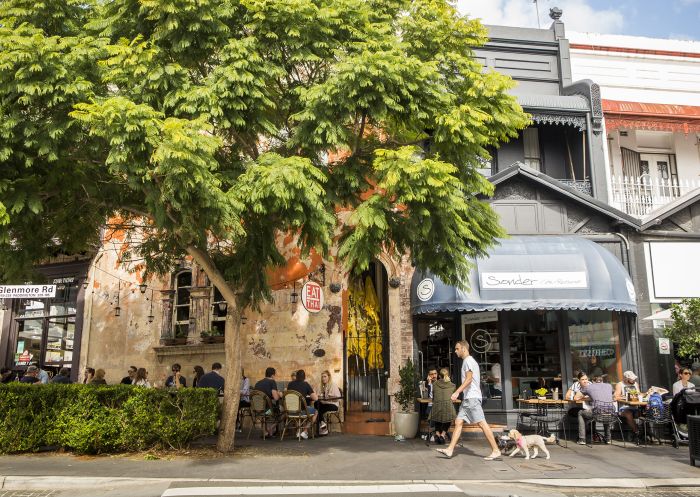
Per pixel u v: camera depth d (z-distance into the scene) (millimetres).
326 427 13930
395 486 8164
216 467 9383
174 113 9086
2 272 11125
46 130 8422
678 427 12305
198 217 8609
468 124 9586
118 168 8070
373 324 15789
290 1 9500
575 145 16469
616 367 14219
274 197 8531
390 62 9211
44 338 18844
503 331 13867
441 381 11953
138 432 10523
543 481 8531
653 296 14586
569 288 12930
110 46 8727
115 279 17609
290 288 15344
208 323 16062
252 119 9648
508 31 17016
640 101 17703
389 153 8969
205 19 9156
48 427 10711
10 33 8281
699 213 15172
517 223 14766
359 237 9102
